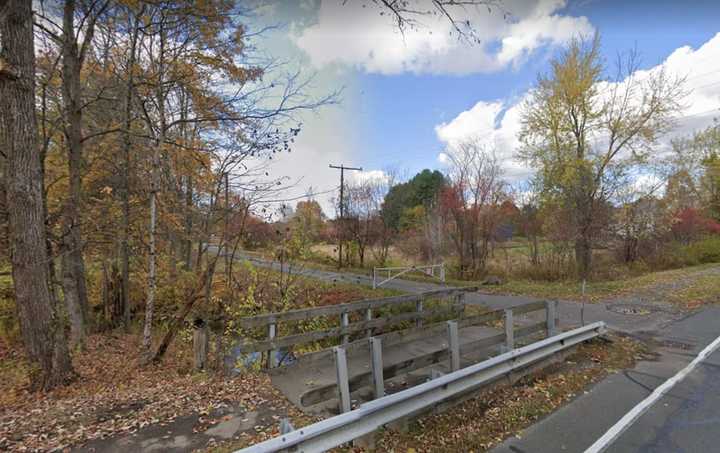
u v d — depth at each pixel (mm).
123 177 7852
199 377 4703
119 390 4559
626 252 16766
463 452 2766
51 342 4723
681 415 3258
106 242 7957
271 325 4785
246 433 3029
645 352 5133
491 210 15320
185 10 6379
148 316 6688
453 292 7457
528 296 10562
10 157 4340
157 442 2867
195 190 8141
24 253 4480
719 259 19125
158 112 7816
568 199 13836
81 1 6422
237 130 6973
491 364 3619
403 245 20000
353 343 4414
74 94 6551
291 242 7312
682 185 21203
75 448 2779
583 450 2742
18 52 4207
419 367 3896
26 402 4230
